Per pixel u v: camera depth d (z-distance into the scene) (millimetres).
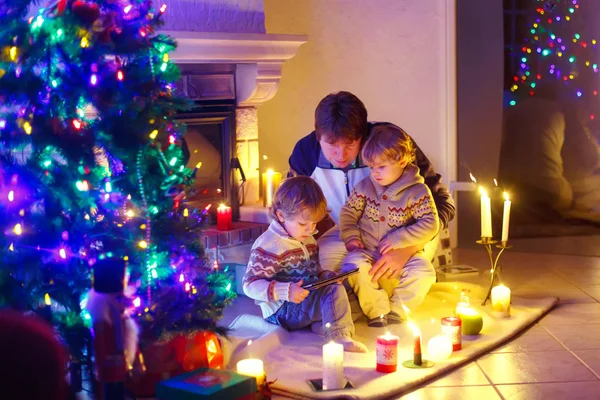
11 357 1580
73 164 2369
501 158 4797
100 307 2186
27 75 2352
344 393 2484
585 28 4648
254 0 4238
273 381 2562
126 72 2395
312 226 3041
